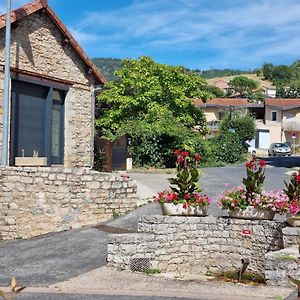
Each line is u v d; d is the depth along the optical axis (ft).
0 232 41.04
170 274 29.40
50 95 53.57
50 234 40.11
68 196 41.57
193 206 31.86
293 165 91.20
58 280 26.61
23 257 32.45
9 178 41.60
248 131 132.57
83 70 57.93
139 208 45.57
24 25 49.47
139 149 80.59
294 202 29.22
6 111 45.01
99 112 97.71
